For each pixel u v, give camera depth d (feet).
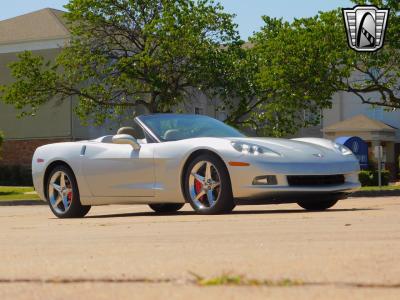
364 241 18.06
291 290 10.48
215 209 32.81
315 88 105.91
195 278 11.73
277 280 11.27
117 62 122.72
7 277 12.92
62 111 151.84
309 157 33.14
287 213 31.68
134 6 119.85
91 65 124.98
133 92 123.24
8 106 156.56
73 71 123.54
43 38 153.17
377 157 85.40
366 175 107.96
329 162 33.37
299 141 35.17
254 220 27.17
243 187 32.17
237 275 11.64
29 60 123.34
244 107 119.44
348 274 12.21
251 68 119.65
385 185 110.63
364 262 13.75
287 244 17.72
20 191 122.21
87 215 42.04
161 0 120.37
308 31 107.24
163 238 20.61
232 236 20.56
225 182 32.58
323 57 104.99
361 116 168.25
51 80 122.42
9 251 18.16
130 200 36.09
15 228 27.96
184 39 115.14
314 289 10.57
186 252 16.48
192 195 33.73
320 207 36.76
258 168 32.01
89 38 121.60
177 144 34.40
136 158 35.60
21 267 14.48
